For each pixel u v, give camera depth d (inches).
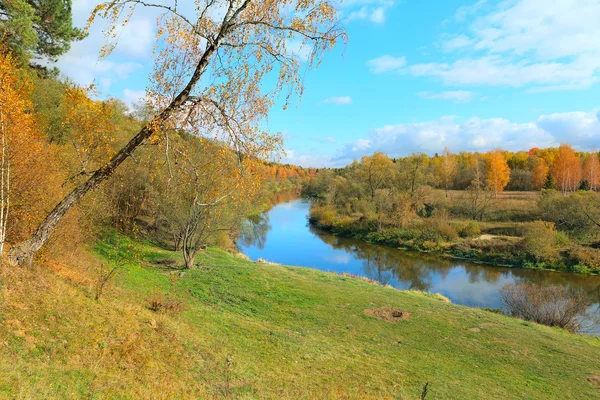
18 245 387.9
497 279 1230.9
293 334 562.3
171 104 363.6
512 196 2603.3
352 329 621.3
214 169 451.5
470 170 3238.2
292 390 367.9
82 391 258.1
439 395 412.2
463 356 550.0
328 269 1364.4
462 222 1863.9
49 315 336.8
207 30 365.7
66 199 399.5
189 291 714.8
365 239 1914.4
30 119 428.5
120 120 1138.7
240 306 676.1
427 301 812.6
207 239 1048.8
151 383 309.0
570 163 2573.8
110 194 929.5
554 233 1491.1
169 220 1034.1
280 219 2573.8
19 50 652.1
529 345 602.9
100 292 439.5
